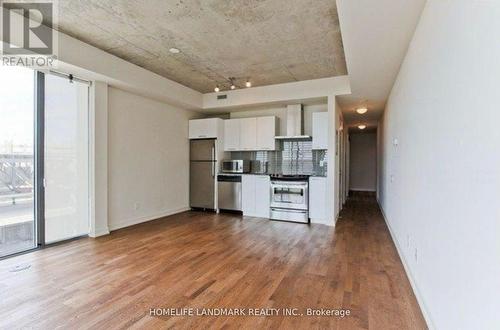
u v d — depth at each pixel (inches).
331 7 102.9
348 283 98.1
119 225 175.6
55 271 106.9
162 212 211.9
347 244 143.4
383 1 79.0
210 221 197.8
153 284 96.8
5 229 124.2
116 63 153.3
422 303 80.4
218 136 232.7
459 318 53.6
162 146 211.6
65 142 147.0
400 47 109.7
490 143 41.4
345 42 105.3
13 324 73.0
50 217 140.6
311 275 104.8
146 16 110.8
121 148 176.7
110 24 117.9
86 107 156.2
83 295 88.6
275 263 116.8
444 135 64.0
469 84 49.7
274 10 105.2
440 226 66.2
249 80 195.2
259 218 209.0
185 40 132.7
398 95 138.9
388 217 182.2
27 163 132.2
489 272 41.2
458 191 54.7
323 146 198.4
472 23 48.6
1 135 123.1
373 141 394.0
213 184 232.4
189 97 216.5
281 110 231.8
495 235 39.4
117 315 77.6
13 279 99.6
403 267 112.7
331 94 186.9
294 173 227.5
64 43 126.6
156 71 178.2
